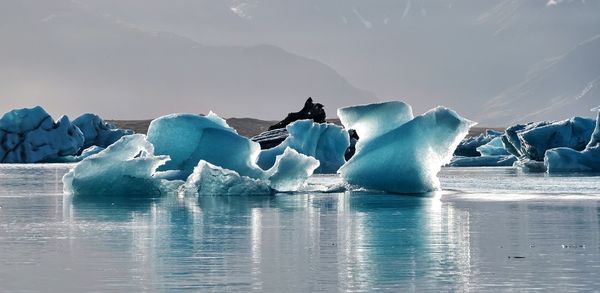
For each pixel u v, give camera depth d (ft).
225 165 330.54
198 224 210.18
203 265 147.84
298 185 328.90
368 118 330.34
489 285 130.62
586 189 340.39
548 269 142.61
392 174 317.22
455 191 329.52
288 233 191.11
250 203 273.95
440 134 313.94
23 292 128.57
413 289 128.26
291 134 443.32
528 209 247.50
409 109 327.47
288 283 132.77
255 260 152.76
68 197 303.07
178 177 328.08
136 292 127.65
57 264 150.00
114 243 175.01
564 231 192.24
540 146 591.37
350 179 328.70
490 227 200.44
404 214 233.96
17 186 377.71
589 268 143.33
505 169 581.12
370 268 144.15
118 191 312.50
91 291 128.67
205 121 343.46
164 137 338.75
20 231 196.54
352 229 198.29
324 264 148.15
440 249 164.35
